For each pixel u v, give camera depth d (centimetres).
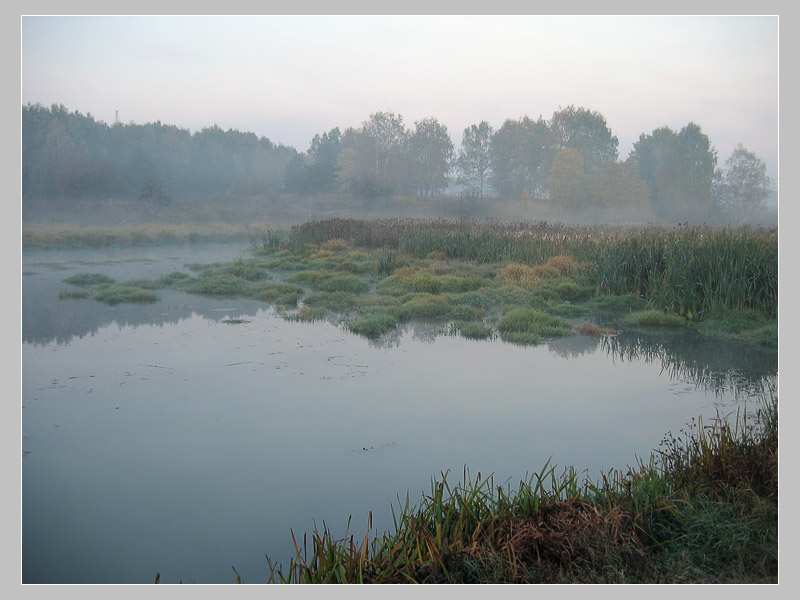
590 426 652
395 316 1164
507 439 617
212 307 1292
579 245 1727
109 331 1066
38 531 455
